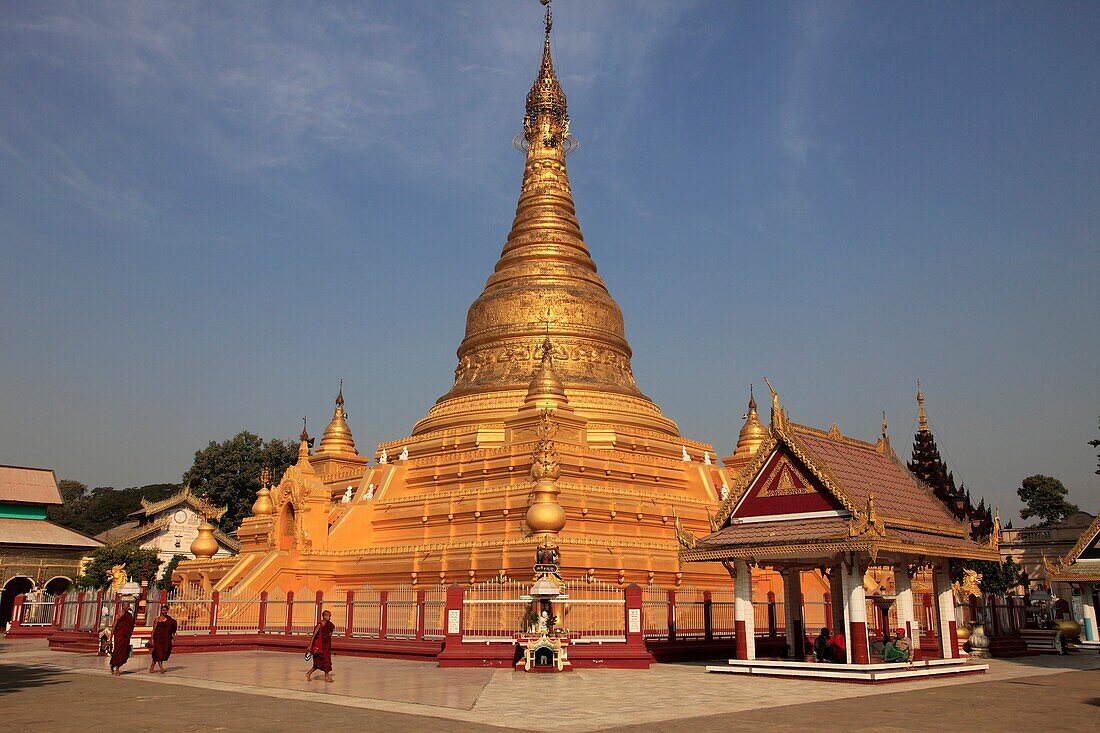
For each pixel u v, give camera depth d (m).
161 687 25.94
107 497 142.38
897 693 24.88
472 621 38.16
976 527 79.50
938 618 33.66
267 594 44.44
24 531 75.38
